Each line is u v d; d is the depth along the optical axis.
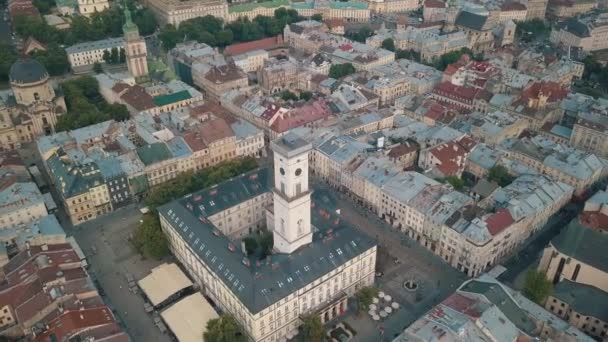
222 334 195.00
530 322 194.25
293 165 198.12
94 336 189.75
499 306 194.00
